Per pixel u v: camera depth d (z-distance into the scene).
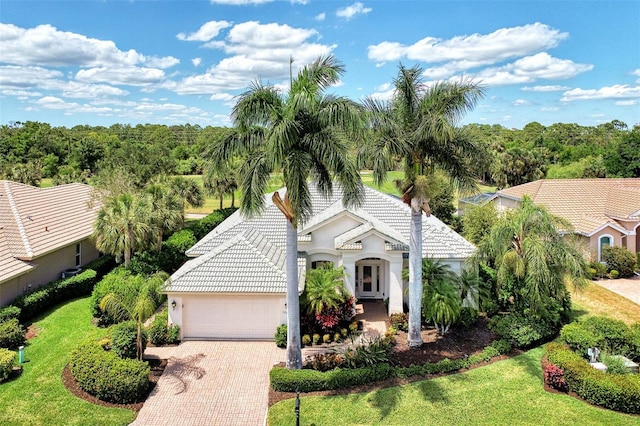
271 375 17.50
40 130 97.56
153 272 29.62
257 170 16.83
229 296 22.11
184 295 21.97
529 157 75.00
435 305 21.30
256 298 22.20
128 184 40.75
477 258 23.42
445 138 18.84
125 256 29.72
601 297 28.28
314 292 21.69
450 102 19.48
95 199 39.00
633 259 32.41
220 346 21.59
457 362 18.95
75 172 73.44
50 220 31.42
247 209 17.31
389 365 18.81
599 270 32.28
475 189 21.12
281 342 21.48
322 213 28.02
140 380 16.64
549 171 71.38
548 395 16.84
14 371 18.62
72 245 31.47
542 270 20.56
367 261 27.59
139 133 140.38
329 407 16.19
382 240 24.64
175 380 18.31
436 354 20.20
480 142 20.72
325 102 17.19
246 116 17.02
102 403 16.50
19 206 30.28
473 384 17.66
